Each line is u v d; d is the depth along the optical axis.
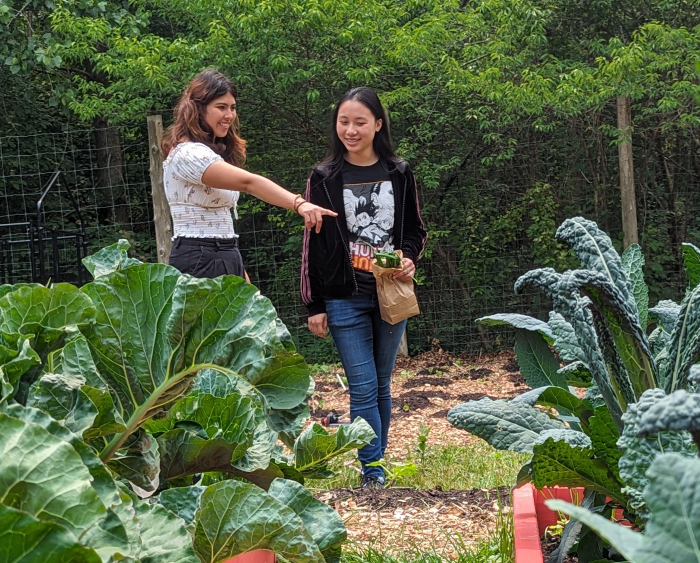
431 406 7.30
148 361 1.60
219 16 9.11
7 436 0.99
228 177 3.96
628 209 8.43
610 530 0.80
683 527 0.81
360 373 4.30
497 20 9.20
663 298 9.71
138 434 1.68
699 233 9.76
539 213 9.65
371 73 8.92
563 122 9.57
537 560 1.97
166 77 8.92
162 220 7.94
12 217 12.10
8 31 10.28
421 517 3.37
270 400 1.63
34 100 12.11
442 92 9.39
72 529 0.97
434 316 9.94
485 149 9.78
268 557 1.83
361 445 2.27
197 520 1.54
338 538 1.77
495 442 2.08
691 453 1.57
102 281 1.59
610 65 8.18
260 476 2.03
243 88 9.40
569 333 2.34
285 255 10.16
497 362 9.45
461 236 9.84
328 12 8.78
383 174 4.34
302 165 10.00
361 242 4.27
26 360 1.30
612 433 1.92
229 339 1.60
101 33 9.26
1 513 0.85
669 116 9.47
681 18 9.84
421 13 10.41
